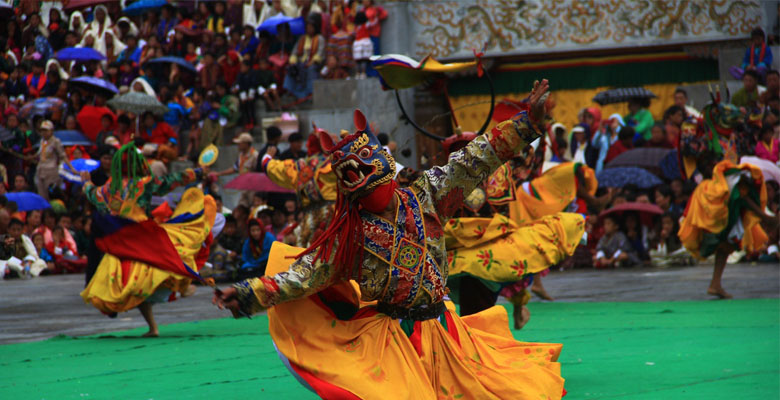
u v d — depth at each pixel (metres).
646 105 27.27
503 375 6.01
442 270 6.05
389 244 5.78
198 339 12.16
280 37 31.36
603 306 14.95
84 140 30.97
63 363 10.20
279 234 23.27
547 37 30.58
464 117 31.05
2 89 35.50
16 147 31.00
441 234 6.04
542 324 12.75
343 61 30.83
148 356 10.64
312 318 5.85
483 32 30.91
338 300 5.93
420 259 5.84
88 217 28.47
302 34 31.50
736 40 28.73
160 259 12.19
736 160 16.08
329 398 5.52
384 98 29.59
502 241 9.72
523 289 11.25
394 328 5.82
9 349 11.47
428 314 5.91
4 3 37.12
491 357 6.18
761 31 26.80
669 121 25.47
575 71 30.61
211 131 31.00
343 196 5.86
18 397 8.12
